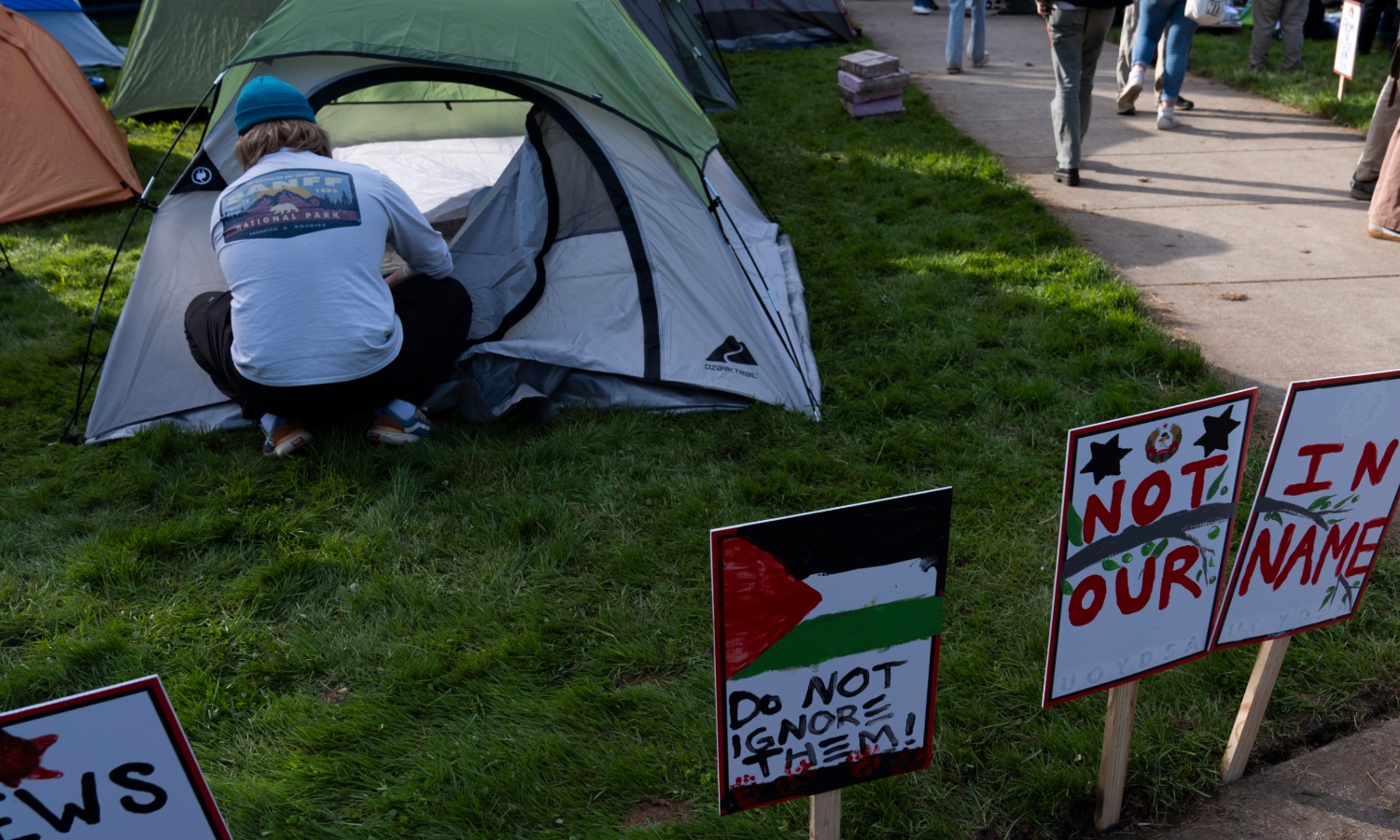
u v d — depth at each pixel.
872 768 1.89
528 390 3.96
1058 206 6.25
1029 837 2.22
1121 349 4.33
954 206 6.18
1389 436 2.05
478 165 6.61
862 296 4.96
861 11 14.16
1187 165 6.89
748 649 1.69
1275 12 9.06
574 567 3.15
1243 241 5.58
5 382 4.48
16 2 10.60
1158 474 1.89
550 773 2.37
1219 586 2.08
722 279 4.16
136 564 3.19
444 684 2.67
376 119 6.93
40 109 6.91
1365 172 6.00
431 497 3.55
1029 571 3.03
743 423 3.95
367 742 2.48
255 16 8.84
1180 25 7.38
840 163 7.18
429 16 3.94
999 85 9.42
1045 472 3.52
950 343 4.40
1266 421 3.80
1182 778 2.32
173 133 8.75
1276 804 2.26
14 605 3.07
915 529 1.70
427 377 3.88
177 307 4.07
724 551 1.59
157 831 1.56
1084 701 2.53
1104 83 9.49
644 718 2.52
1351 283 5.00
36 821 1.48
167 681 2.72
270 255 3.52
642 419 3.99
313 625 2.93
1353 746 2.40
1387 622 2.73
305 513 3.43
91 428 4.01
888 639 1.78
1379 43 10.19
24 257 6.11
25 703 2.69
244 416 3.86
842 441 3.80
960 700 2.53
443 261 3.95
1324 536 2.13
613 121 4.16
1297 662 2.61
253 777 2.38
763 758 1.80
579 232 4.24
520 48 3.97
